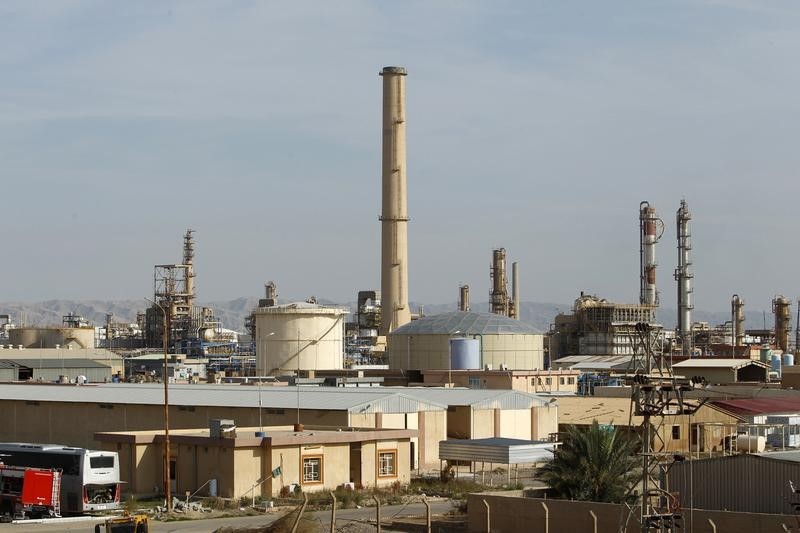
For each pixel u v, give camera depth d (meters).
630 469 67.56
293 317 175.88
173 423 100.44
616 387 127.50
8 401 112.44
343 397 96.69
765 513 56.81
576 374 147.50
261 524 65.81
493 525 61.56
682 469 60.16
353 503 75.69
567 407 113.88
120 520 56.84
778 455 60.06
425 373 147.75
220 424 79.31
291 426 91.88
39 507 71.75
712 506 58.97
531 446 86.38
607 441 67.19
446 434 98.19
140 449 82.31
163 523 67.75
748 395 129.62
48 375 177.75
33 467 74.25
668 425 100.69
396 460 85.12
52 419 108.88
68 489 72.50
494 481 87.50
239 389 107.94
